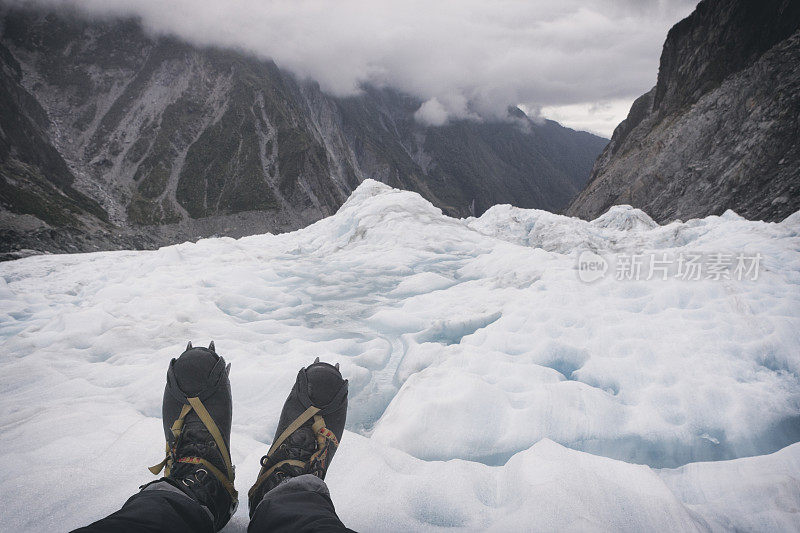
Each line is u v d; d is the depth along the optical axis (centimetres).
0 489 174
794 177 4466
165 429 193
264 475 162
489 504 194
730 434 290
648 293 497
